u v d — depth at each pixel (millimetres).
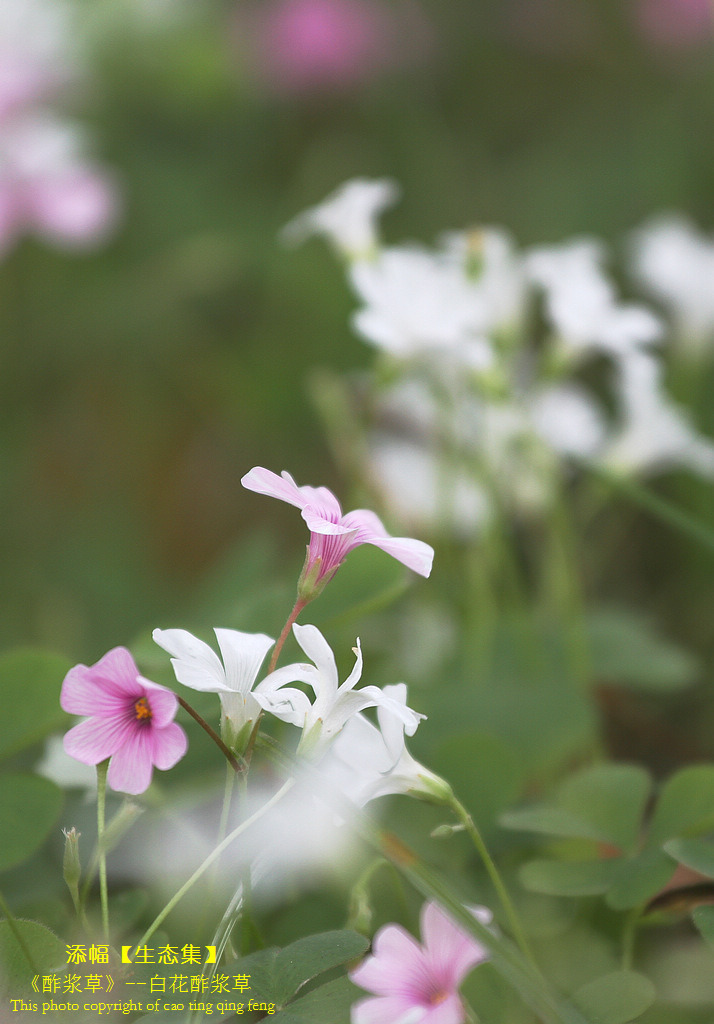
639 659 525
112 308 947
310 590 412
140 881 438
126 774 396
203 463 908
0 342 948
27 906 425
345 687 403
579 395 700
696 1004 429
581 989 406
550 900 438
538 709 472
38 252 966
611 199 1021
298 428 917
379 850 401
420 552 409
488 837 439
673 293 676
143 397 949
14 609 747
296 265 963
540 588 611
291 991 399
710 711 589
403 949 404
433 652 547
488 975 417
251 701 402
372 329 492
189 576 814
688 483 737
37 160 795
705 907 409
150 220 1020
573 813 431
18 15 990
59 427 932
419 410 593
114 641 717
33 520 832
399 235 1023
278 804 431
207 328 965
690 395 697
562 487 714
